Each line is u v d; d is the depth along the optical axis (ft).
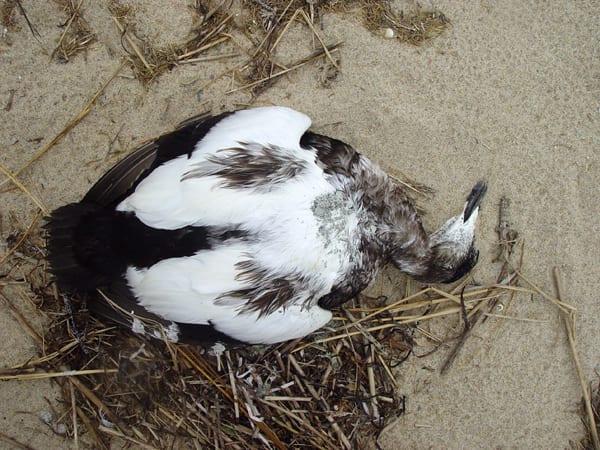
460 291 3.17
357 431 3.05
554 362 3.22
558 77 3.24
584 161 3.23
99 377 2.94
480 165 3.20
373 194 2.76
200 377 2.95
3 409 2.92
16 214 2.98
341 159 2.70
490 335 3.19
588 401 3.19
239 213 2.39
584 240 3.22
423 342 3.16
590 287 3.22
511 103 3.22
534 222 3.21
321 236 2.53
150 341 2.94
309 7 3.14
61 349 2.92
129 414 2.95
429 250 2.96
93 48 3.06
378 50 3.18
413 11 3.21
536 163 3.22
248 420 2.97
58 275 2.57
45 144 3.02
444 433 3.16
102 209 2.52
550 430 3.21
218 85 3.12
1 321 2.95
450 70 3.20
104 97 3.06
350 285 2.73
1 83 3.00
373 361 3.08
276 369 3.01
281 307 2.51
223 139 2.48
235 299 2.40
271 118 2.59
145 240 2.42
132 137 3.07
